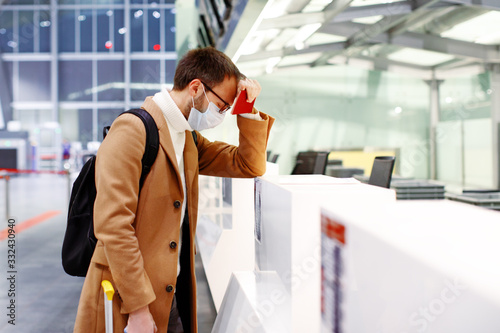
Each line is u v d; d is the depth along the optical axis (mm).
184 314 1159
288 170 7922
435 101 7730
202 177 3387
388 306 333
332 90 7934
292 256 767
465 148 6922
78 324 1010
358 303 383
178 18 5629
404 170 7742
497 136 6180
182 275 1157
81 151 14320
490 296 236
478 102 6539
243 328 1021
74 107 15930
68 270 1081
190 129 1112
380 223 411
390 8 3703
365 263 371
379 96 7934
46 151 14477
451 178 7141
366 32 5023
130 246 926
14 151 14031
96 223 943
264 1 2117
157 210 1032
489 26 4699
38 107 15664
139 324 938
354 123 7945
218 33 4383
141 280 933
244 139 1248
